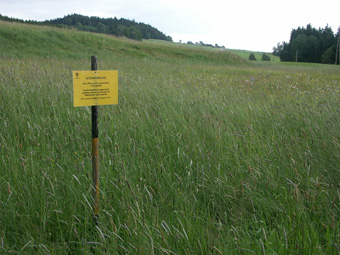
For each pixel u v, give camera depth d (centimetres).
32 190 292
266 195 328
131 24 12188
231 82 1220
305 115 539
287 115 556
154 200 310
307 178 325
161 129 461
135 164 365
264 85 1187
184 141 430
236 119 549
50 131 451
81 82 275
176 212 275
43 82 698
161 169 337
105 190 319
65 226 274
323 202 293
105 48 2805
